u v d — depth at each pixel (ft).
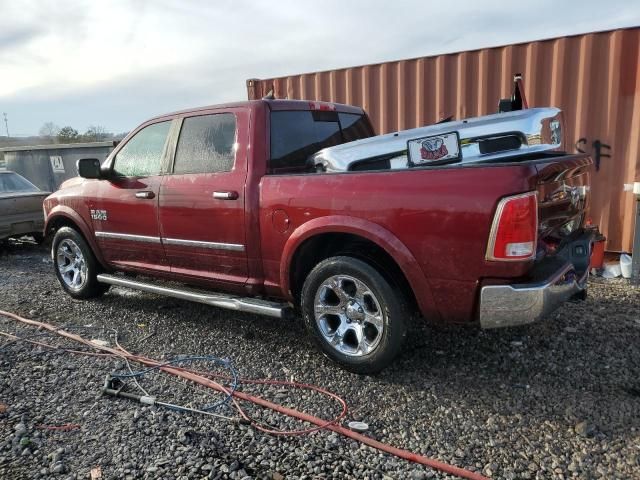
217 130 13.83
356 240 12.09
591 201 20.63
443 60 22.52
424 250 10.48
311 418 10.03
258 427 9.86
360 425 9.76
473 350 12.99
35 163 37.22
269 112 13.37
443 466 8.48
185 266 14.84
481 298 10.05
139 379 12.04
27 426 10.02
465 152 11.93
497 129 11.80
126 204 15.78
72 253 18.61
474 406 10.40
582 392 10.75
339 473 8.47
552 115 12.19
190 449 9.20
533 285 9.78
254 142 13.01
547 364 12.07
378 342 11.32
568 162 10.64
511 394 10.80
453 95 22.67
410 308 11.51
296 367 12.48
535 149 11.74
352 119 16.57
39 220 29.99
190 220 14.14
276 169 13.21
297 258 12.49
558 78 20.49
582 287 11.58
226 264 13.76
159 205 14.82
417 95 23.35
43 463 8.89
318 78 25.80
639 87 19.24
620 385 10.98
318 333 12.21
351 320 11.78
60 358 13.35
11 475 8.57
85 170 16.07
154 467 8.70
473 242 9.93
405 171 10.72
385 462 8.73
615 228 20.40
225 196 13.16
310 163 13.39
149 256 15.74
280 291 12.96
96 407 10.77
